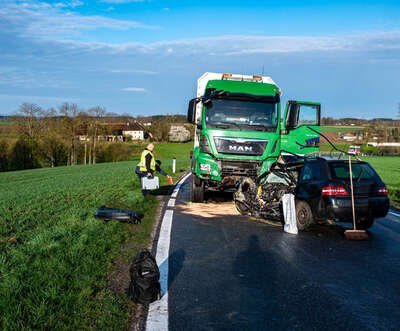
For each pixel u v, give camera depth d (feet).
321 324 13.65
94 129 212.43
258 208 32.91
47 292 14.92
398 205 44.19
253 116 38.17
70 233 24.22
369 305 15.37
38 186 60.29
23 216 31.42
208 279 18.06
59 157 202.69
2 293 14.75
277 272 19.26
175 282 17.61
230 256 21.95
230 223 31.53
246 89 38.65
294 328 13.32
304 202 29.07
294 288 17.11
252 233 28.09
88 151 213.46
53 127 201.16
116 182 63.05
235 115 37.96
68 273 17.17
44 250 20.40
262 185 33.68
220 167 37.45
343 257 22.18
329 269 19.88
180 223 30.83
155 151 252.42
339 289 17.06
